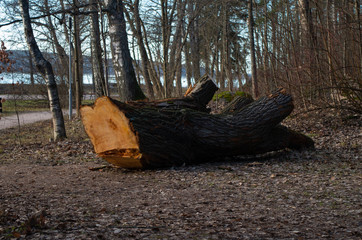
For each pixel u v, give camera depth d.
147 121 6.63
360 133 10.18
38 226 3.52
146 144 6.56
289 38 13.97
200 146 7.30
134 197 5.07
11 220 3.74
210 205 4.54
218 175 6.37
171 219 3.92
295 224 3.71
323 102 12.77
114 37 13.31
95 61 20.41
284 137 7.89
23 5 11.80
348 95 11.85
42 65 12.20
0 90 28.73
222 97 17.95
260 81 17.50
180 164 7.22
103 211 4.25
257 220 3.88
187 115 7.12
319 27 11.80
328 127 11.52
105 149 6.93
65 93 27.59
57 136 12.55
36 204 4.60
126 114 6.43
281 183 5.63
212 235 3.37
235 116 7.41
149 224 3.72
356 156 7.60
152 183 6.00
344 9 11.77
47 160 9.13
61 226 3.52
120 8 13.34
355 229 3.49
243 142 7.35
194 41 26.14
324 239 3.25
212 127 7.21
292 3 17.14
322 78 12.12
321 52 12.41
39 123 20.06
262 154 8.50
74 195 5.23
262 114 7.41
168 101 7.64
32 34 12.08
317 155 7.92
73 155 9.77
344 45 11.91
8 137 14.71
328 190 5.07
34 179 6.73
